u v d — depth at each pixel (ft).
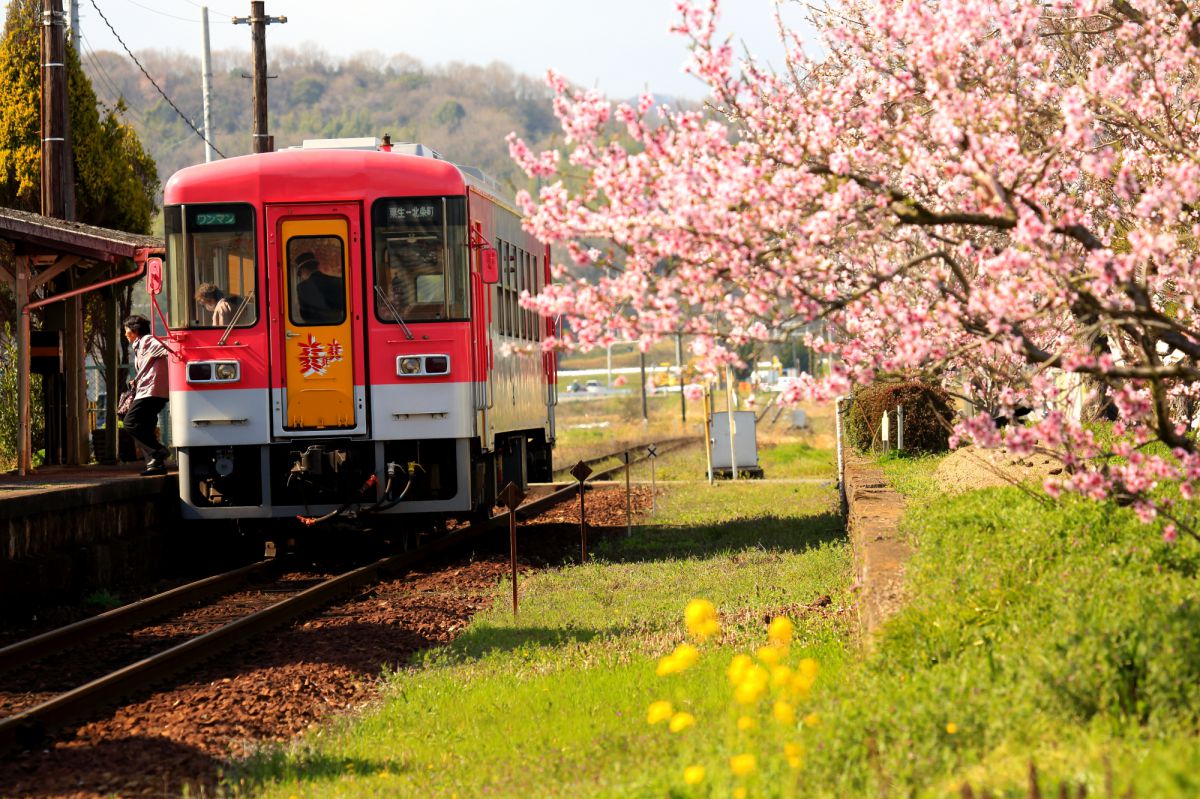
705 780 49.83
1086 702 52.01
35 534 116.06
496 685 81.87
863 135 73.00
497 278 137.39
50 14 176.96
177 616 112.47
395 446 135.13
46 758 69.36
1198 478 62.49
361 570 128.16
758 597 110.93
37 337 165.99
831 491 219.82
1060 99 71.10
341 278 132.57
